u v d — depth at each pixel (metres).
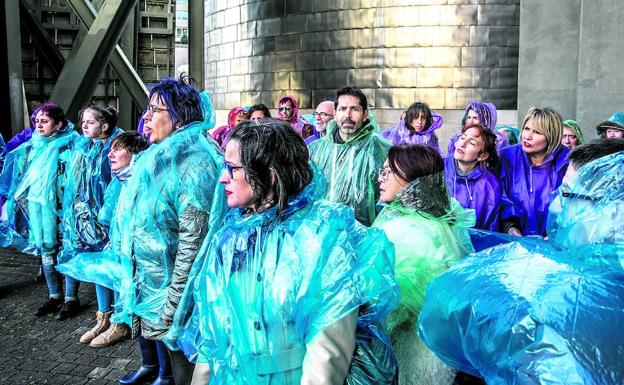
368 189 3.04
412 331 1.80
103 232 3.90
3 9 7.40
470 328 1.22
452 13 9.23
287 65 10.45
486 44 9.19
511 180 3.32
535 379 1.06
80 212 3.90
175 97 2.36
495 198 3.16
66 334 3.99
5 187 4.72
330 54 9.98
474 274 1.32
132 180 2.39
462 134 3.15
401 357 1.80
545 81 8.20
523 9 8.23
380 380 1.45
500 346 1.14
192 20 11.91
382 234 1.47
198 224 2.23
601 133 4.60
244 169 1.40
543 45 8.17
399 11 9.41
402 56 9.47
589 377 1.02
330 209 1.44
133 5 8.44
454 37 9.25
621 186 1.25
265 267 1.38
